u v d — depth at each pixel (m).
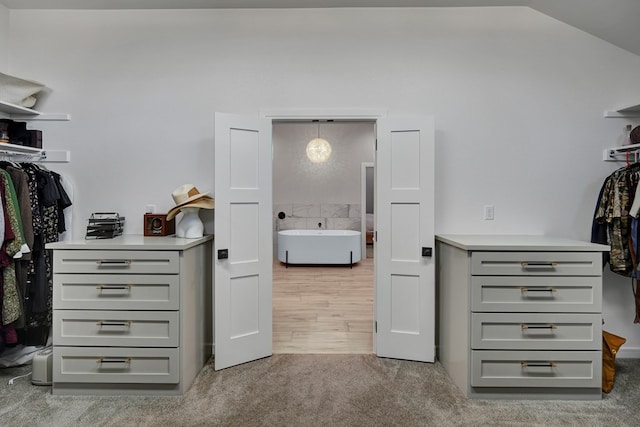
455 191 2.74
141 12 2.77
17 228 2.19
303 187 6.94
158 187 2.76
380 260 2.65
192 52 2.77
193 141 2.76
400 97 2.76
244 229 2.53
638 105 2.52
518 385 2.06
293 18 2.77
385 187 2.63
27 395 2.11
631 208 2.33
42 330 2.56
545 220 2.72
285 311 3.74
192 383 2.25
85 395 2.11
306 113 2.76
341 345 2.87
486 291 2.08
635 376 2.36
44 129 2.75
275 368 2.46
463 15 2.75
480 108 2.75
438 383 2.26
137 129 2.76
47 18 2.75
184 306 2.12
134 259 2.11
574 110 2.72
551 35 2.73
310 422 1.85
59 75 2.75
